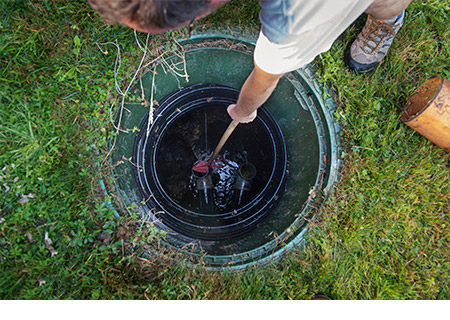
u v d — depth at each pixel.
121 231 2.14
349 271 2.32
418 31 2.52
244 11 2.39
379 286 2.32
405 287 2.33
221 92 3.00
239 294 2.18
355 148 2.37
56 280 1.99
